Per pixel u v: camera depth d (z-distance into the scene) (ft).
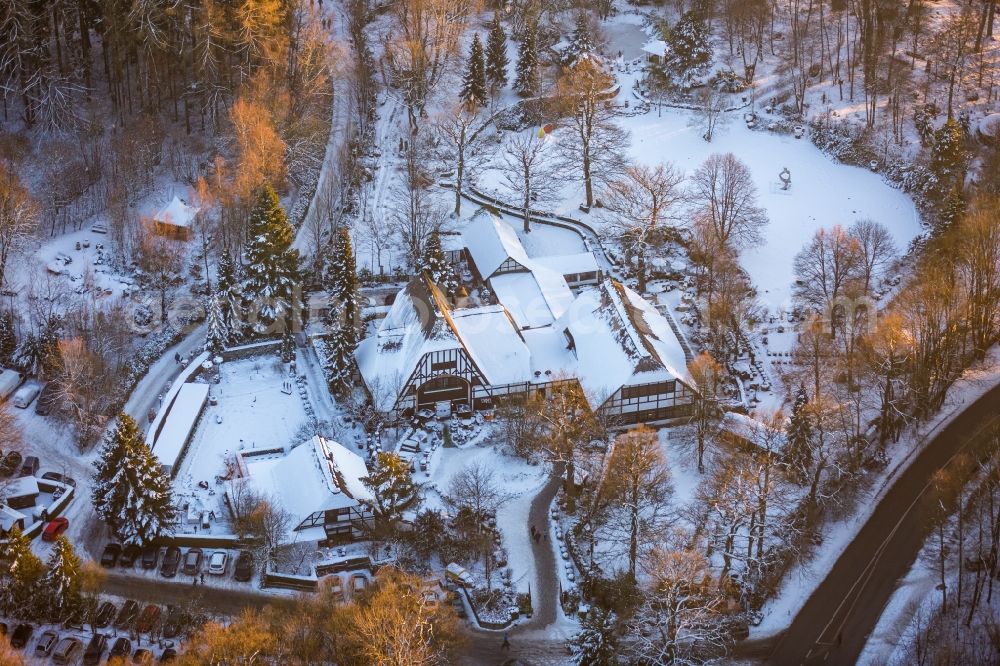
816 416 443.73
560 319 507.30
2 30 597.11
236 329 516.73
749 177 589.32
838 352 499.10
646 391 468.75
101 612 391.45
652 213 553.64
